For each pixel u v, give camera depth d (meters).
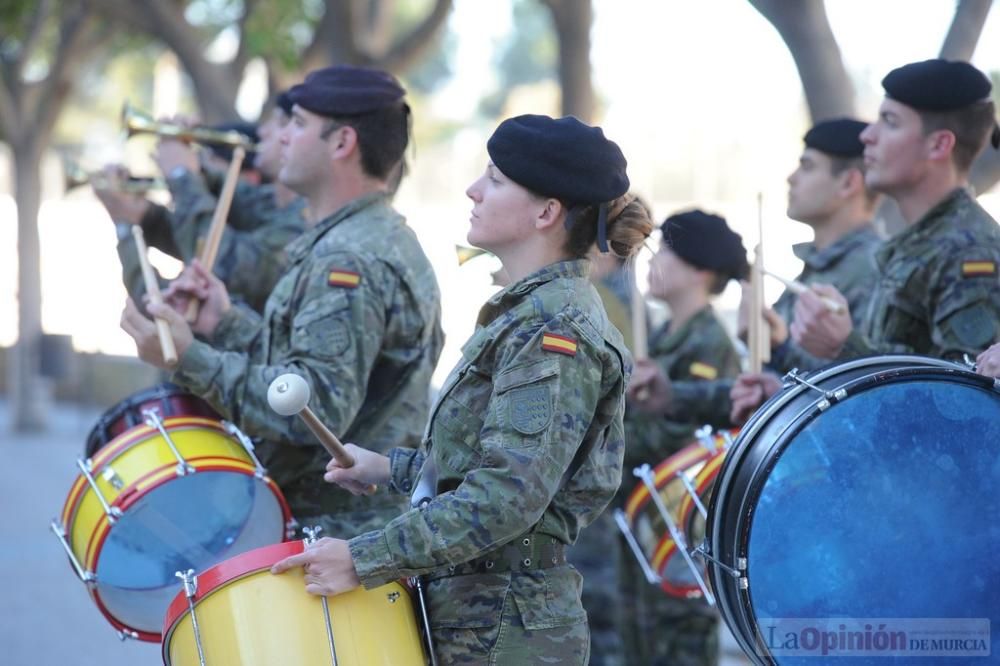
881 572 7.27
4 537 25.25
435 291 10.30
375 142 10.34
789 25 15.55
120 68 57.12
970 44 15.02
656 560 10.89
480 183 7.80
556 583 7.51
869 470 7.27
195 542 9.17
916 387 7.35
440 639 7.50
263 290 13.98
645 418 13.56
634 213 7.76
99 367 46.81
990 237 9.87
